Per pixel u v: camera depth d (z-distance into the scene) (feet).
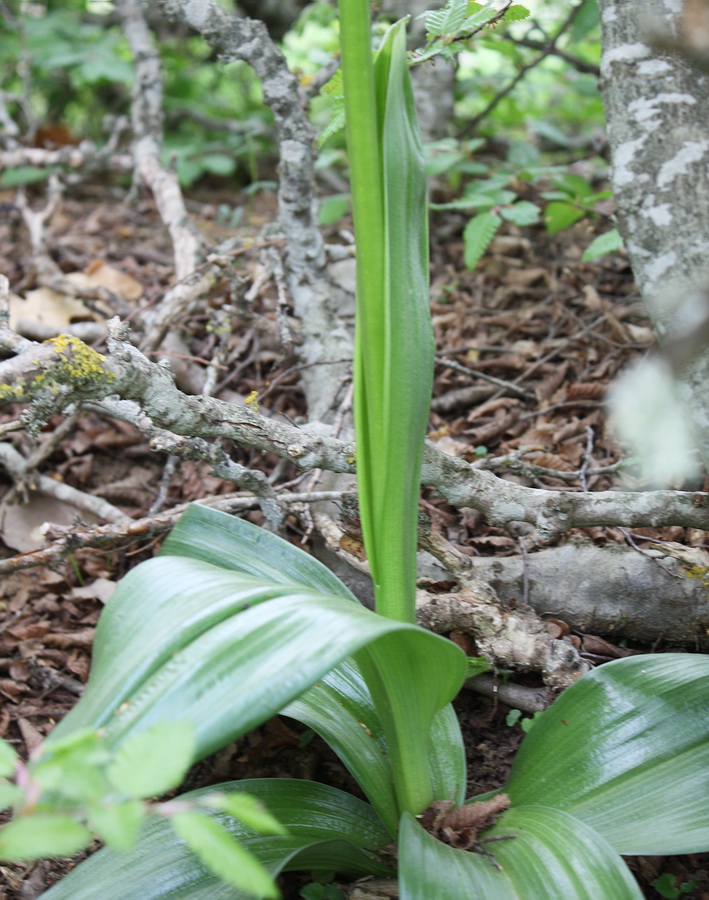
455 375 5.23
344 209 6.16
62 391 3.78
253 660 3.45
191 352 5.24
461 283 6.11
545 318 5.67
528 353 5.24
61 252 6.46
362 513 3.70
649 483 4.40
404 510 3.66
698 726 3.78
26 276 5.82
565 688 4.00
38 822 3.25
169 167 5.94
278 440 3.98
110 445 4.84
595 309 5.57
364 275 3.61
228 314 4.65
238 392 4.98
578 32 5.76
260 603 3.52
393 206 3.59
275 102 4.59
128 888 3.65
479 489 4.02
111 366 3.81
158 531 4.17
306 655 3.43
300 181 4.63
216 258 4.52
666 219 3.75
